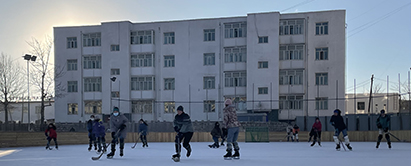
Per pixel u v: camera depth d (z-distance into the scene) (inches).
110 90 1813.5
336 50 1660.9
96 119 612.4
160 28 1820.9
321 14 1678.2
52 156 525.3
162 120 1796.3
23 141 896.3
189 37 1795.0
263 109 1648.6
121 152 475.8
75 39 1905.8
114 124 468.4
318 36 1679.4
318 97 1663.4
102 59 1834.4
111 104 1808.6
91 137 674.2
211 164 375.6
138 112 1827.0
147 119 1808.6
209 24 1780.3
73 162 414.6
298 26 1692.9
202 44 1780.3
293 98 1684.3
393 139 987.3
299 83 1678.2
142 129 832.9
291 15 1699.1
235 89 1732.3
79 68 1883.6
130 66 1830.7
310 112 1664.6
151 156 501.0
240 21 1747.0
